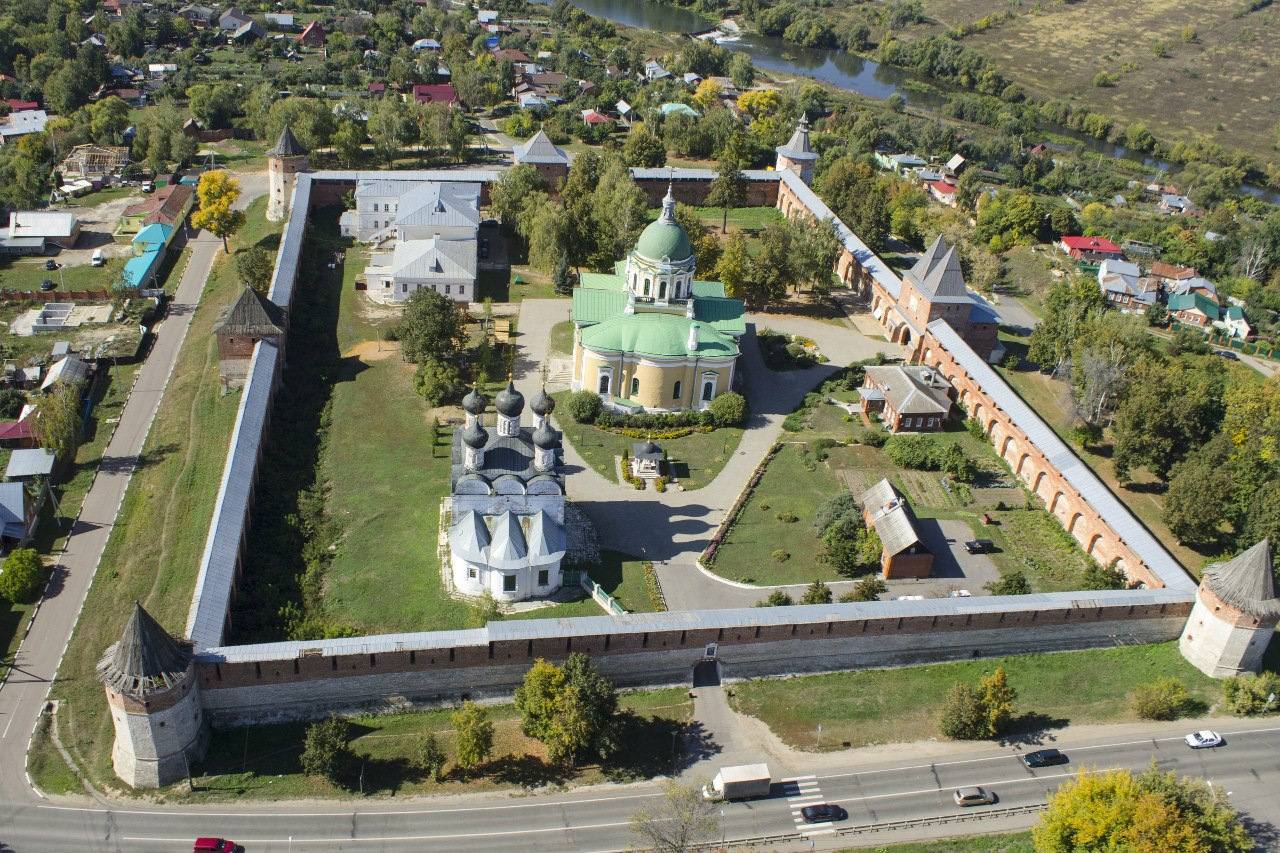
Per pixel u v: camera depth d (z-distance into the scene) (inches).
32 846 3388.3
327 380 6318.9
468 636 3986.2
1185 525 5132.9
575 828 3565.5
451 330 6510.8
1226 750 3996.1
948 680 4320.9
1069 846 3408.0
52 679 4087.1
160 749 3587.6
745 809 3671.3
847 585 4837.6
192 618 3966.5
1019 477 5821.9
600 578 4776.1
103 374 6368.1
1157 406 5605.3
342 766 3700.8
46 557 4778.5
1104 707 4202.8
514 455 4648.1
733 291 7470.5
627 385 6161.4
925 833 3612.2
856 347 7204.7
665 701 4138.8
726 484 5595.5
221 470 5339.6
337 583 4623.5
